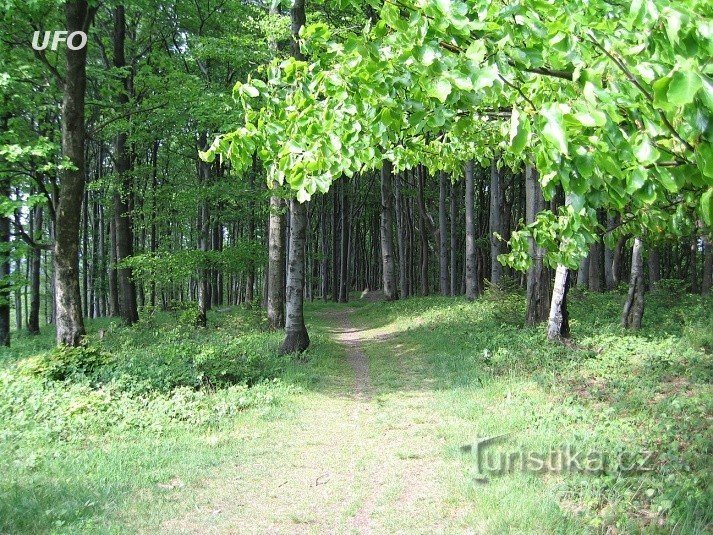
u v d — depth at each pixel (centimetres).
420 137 487
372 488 554
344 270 3472
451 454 614
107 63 1750
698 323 1053
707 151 158
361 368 1230
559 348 1045
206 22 1933
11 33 1097
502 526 429
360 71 270
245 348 1239
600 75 192
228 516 495
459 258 3491
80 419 759
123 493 535
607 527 421
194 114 1339
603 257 2234
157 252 1570
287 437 738
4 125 1241
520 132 191
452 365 1070
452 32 208
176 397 874
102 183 1725
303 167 307
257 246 1725
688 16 147
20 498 492
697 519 406
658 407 680
